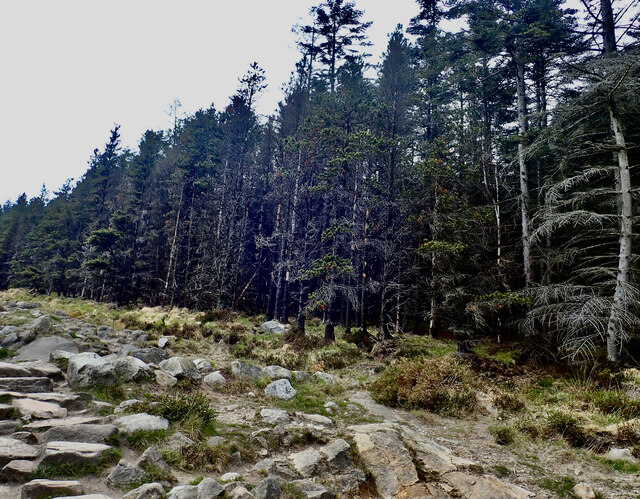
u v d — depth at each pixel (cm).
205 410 671
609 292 1394
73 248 4734
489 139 2030
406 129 2414
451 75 2219
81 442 480
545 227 1218
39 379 682
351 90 2222
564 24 1795
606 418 778
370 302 2566
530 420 830
